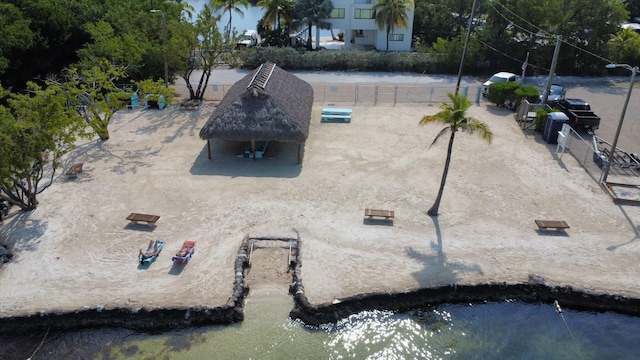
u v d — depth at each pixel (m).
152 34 51.31
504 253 25.95
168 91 38.38
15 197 27.86
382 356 20.88
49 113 27.27
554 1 56.00
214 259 25.11
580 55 57.25
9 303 22.19
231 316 22.00
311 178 32.75
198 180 32.34
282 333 21.64
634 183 32.38
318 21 61.88
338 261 25.11
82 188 31.19
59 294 22.72
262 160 35.19
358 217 28.66
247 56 57.81
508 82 46.44
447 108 25.38
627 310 23.36
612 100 48.91
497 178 33.22
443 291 23.48
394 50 65.19
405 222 28.30
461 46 56.78
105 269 24.31
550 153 36.94
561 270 24.81
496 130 40.81
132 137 38.88
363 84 52.47
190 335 21.52
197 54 47.16
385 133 40.00
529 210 29.66
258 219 28.28
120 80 47.12
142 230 27.22
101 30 46.03
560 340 21.95
